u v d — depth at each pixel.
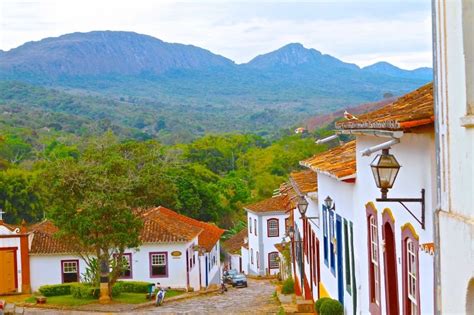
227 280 51.47
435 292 9.82
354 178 16.27
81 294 37.94
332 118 148.12
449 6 9.00
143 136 191.75
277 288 38.72
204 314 29.95
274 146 105.25
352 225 16.81
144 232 43.97
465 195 8.57
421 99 12.48
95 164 36.41
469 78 8.41
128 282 41.03
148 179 35.81
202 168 88.88
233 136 129.50
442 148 9.41
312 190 23.52
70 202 35.31
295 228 32.62
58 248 42.25
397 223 12.53
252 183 98.19
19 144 113.38
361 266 15.84
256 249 64.75
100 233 35.88
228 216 84.94
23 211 68.50
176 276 43.94
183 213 72.06
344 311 18.48
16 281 41.69
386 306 13.48
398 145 12.15
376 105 139.62
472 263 8.26
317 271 23.95
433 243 10.00
